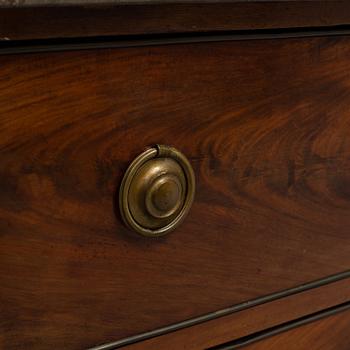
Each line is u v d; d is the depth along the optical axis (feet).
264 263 2.30
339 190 2.36
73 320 2.09
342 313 2.53
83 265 2.06
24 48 1.88
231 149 2.15
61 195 1.99
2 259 1.97
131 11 1.92
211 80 2.07
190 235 2.17
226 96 2.10
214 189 2.16
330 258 2.42
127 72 1.98
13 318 2.02
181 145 2.08
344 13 2.16
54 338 2.08
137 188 2.05
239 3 2.02
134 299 2.15
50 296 2.05
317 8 2.12
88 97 1.96
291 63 2.16
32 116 1.92
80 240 2.04
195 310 2.24
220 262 2.24
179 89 2.04
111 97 1.98
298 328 2.46
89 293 2.09
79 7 1.87
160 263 2.16
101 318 2.12
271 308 2.37
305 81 2.20
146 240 2.12
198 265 2.21
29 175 1.95
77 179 2.00
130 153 2.03
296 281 2.38
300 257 2.36
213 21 2.00
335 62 2.22
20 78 1.90
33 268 2.01
